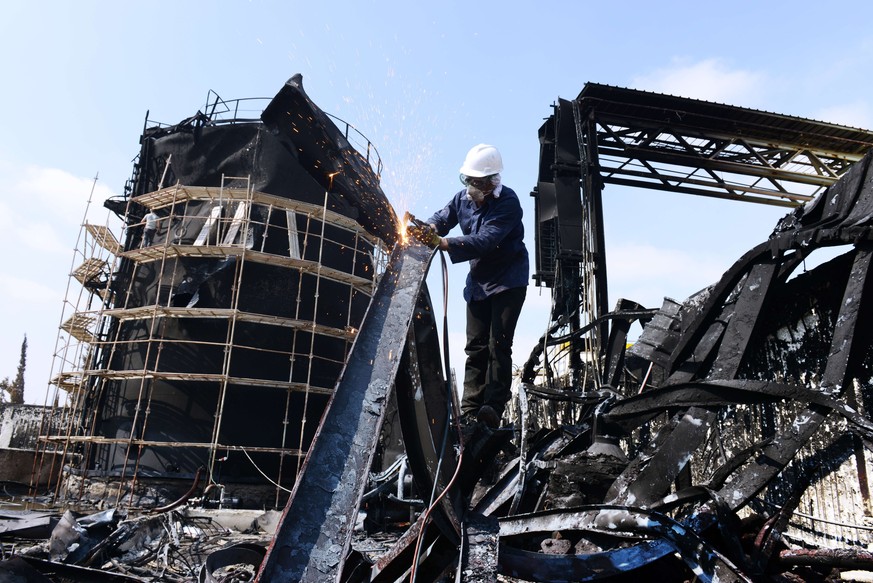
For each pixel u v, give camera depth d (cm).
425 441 276
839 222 451
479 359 446
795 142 1820
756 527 345
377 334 226
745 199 1855
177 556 563
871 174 443
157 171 2280
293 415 2011
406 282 254
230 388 1964
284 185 2144
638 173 1761
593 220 1573
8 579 330
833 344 421
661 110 1711
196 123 2216
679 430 457
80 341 2467
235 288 2028
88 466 2044
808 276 500
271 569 157
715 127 1775
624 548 315
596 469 501
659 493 431
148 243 2206
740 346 495
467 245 355
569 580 301
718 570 288
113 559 528
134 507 1816
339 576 161
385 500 870
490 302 445
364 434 192
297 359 2059
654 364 745
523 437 583
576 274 1591
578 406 1000
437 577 297
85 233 2611
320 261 2102
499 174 390
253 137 2169
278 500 1912
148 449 1916
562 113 1708
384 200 274
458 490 285
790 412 508
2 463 2325
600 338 1212
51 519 658
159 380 1962
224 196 2131
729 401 448
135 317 2067
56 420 3294
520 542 433
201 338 2006
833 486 452
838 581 318
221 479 1881
